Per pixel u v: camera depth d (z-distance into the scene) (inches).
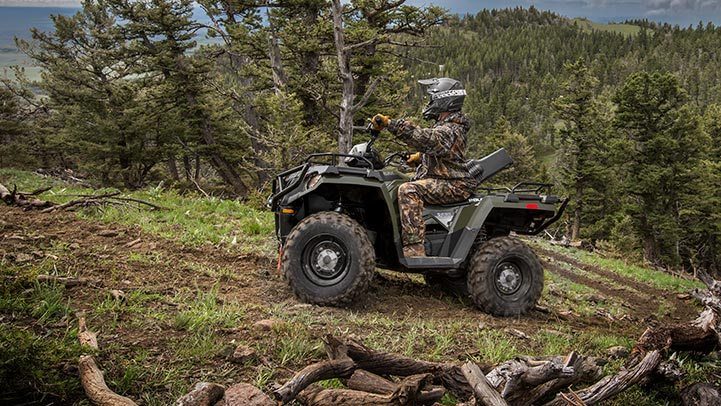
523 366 139.1
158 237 285.9
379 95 1015.6
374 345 184.1
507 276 249.6
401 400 123.6
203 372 148.2
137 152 1375.5
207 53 1360.7
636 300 428.1
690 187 1907.0
